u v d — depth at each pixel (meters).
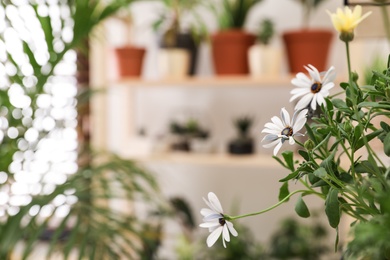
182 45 1.89
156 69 2.22
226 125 2.15
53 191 1.42
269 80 1.75
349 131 0.49
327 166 0.47
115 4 1.55
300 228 1.87
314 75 0.49
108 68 2.21
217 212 0.48
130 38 2.10
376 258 0.41
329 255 1.97
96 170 1.49
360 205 0.48
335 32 1.96
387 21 0.62
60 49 1.53
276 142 0.49
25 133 1.54
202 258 1.93
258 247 1.91
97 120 1.98
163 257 2.17
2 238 1.39
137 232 1.47
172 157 1.86
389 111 0.51
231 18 1.85
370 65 1.78
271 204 2.12
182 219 2.03
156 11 2.19
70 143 2.20
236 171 2.15
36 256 2.01
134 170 1.54
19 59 1.60
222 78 1.80
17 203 1.88
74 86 2.22
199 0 1.87
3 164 1.52
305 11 1.97
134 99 2.23
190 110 2.19
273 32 1.87
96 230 1.40
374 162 0.45
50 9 1.46
